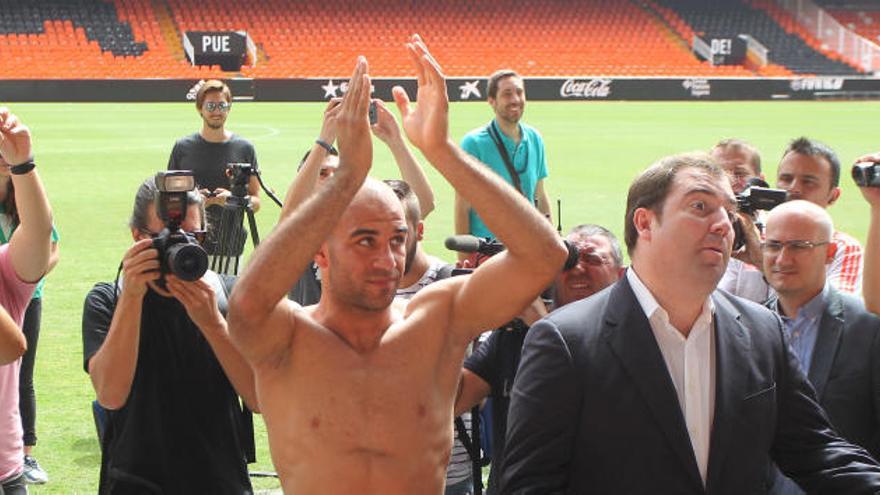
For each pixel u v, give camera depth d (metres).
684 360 3.37
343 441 3.10
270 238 2.96
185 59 47.19
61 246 14.00
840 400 4.20
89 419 7.57
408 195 4.16
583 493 3.33
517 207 3.04
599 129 32.12
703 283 3.31
